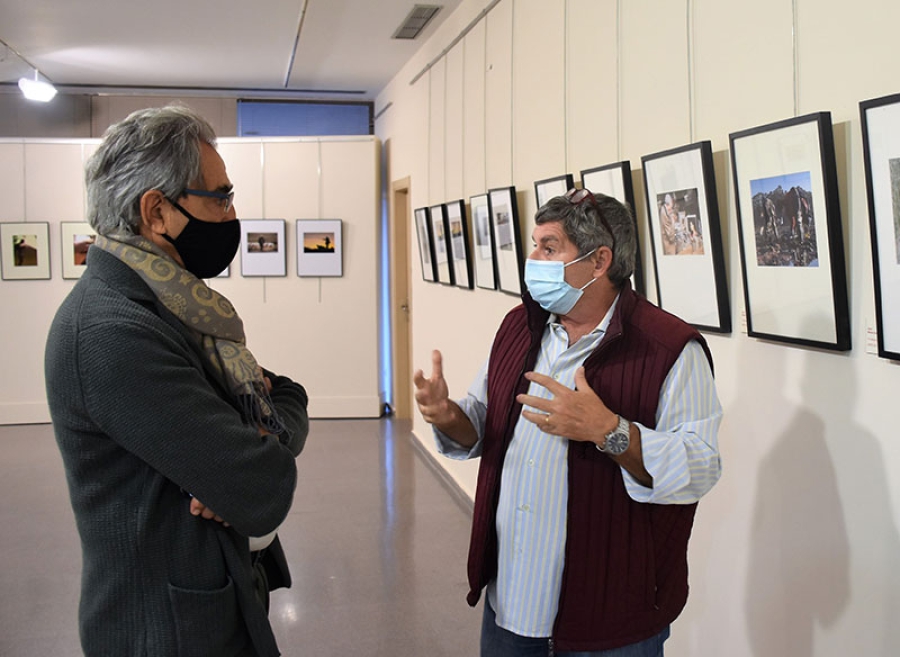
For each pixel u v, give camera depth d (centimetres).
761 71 200
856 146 170
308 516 468
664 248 242
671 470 142
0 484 544
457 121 501
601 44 290
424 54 602
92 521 127
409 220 663
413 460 600
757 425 207
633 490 148
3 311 750
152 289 130
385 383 816
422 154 608
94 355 120
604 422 143
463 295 494
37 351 755
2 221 747
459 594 356
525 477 165
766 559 204
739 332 214
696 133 230
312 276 756
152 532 126
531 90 366
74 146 749
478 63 453
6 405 752
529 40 367
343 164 752
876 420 168
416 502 495
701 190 218
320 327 761
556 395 143
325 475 557
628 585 156
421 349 630
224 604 131
